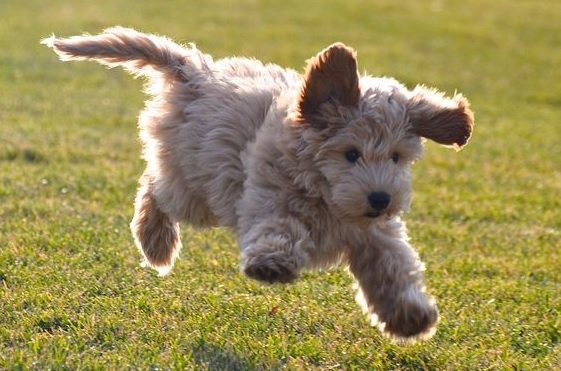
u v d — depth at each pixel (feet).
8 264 38.11
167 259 37.42
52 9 151.02
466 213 57.41
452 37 153.48
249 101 30.99
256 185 28.84
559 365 30.99
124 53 35.27
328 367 29.73
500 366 30.42
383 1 181.16
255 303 35.19
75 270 37.78
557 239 51.62
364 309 30.96
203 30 143.74
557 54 146.41
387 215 27.40
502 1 188.24
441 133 29.22
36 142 69.77
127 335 30.89
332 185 27.61
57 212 48.24
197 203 33.42
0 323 31.63
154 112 34.58
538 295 38.75
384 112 27.71
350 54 27.61
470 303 37.50
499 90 120.98
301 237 27.58
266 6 169.17
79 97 96.63
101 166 63.36
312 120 27.81
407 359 31.01
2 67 109.81
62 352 28.73
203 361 29.01
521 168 75.97
